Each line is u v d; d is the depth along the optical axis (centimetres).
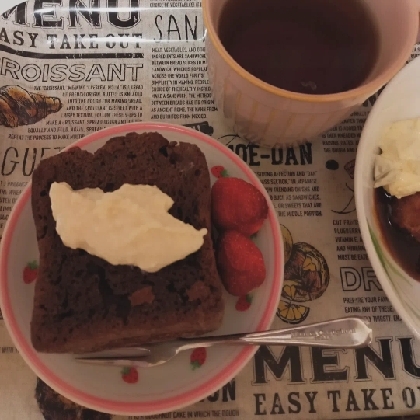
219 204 24
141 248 20
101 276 22
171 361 23
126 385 23
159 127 27
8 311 23
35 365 23
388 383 25
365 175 25
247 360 23
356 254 27
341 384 24
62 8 31
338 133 29
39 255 23
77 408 24
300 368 25
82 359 23
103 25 31
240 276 23
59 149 28
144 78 30
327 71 22
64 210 21
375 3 22
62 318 21
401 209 26
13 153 28
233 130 29
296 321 25
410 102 27
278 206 28
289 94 20
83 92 29
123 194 22
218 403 24
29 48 30
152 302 21
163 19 31
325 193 28
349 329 22
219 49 20
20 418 23
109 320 21
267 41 23
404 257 25
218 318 22
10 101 29
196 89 30
